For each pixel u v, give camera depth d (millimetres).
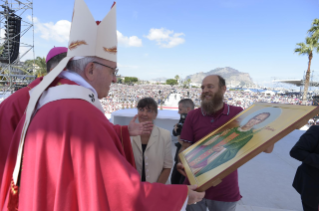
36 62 32906
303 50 21969
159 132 2162
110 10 1197
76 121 896
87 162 859
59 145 881
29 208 881
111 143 936
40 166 869
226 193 1922
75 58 1096
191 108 3352
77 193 864
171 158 2191
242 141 1247
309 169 1982
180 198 1027
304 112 1051
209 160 1318
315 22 21266
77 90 1002
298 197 3465
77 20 1109
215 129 1904
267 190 3691
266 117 1372
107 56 1168
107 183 878
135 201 900
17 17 12820
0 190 1101
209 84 2035
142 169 2064
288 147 6207
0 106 1596
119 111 6367
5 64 13609
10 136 1474
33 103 1008
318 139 1908
